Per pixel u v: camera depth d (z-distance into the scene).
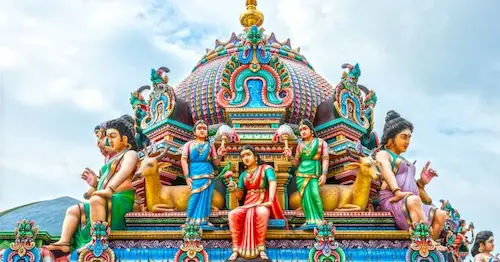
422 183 13.27
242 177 11.80
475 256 13.38
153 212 12.08
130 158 12.14
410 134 12.81
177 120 14.80
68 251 11.53
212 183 11.80
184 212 11.98
